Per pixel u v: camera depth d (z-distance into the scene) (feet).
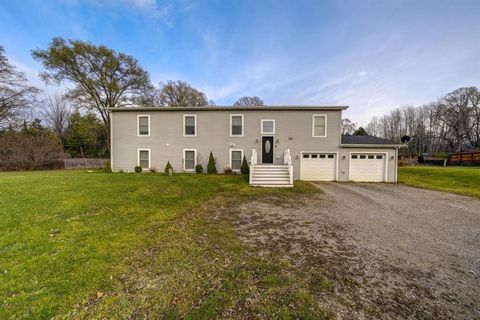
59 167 72.28
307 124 42.19
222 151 44.24
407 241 13.04
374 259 10.78
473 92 116.67
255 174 35.24
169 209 18.66
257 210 19.38
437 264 10.40
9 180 29.71
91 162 81.30
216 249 11.61
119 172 45.14
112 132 46.06
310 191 28.91
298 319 6.78
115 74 74.33
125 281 8.66
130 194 22.72
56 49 63.87
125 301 7.53
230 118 43.96
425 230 14.90
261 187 30.78
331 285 8.59
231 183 32.71
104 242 11.97
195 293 8.00
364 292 8.21
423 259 10.86
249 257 10.80
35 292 7.77
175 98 108.06
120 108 44.83
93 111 74.28
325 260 10.61
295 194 26.78
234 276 9.12
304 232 14.28
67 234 12.78
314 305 7.43
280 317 6.86
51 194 21.21
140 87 78.69
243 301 7.60
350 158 41.24
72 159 77.20
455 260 10.81
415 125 139.33
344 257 10.94
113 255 10.62
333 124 41.65
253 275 9.22
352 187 32.86
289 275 9.25
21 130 70.59
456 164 80.12
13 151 61.41
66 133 106.63
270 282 8.73
